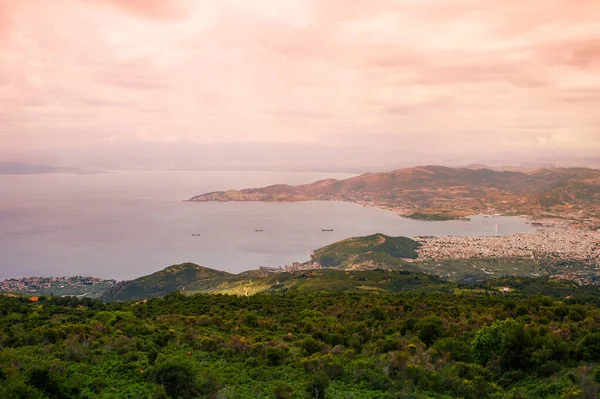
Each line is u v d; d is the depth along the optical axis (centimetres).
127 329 3972
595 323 3862
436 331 4034
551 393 2633
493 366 3234
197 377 2777
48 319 4803
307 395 2581
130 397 2427
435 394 2681
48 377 2325
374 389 2775
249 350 3516
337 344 3991
